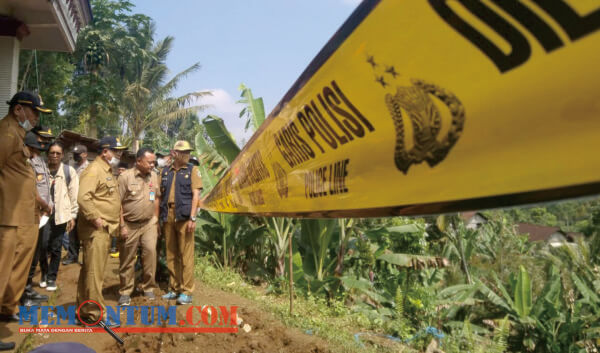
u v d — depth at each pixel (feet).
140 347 10.94
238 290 20.68
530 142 1.94
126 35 88.28
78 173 20.63
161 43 95.81
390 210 3.02
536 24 1.92
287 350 12.69
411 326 24.35
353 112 3.48
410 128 2.79
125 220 14.62
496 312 35.65
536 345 32.78
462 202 2.33
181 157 16.05
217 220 28.22
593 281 36.60
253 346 12.13
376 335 20.04
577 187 1.73
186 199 15.70
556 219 209.97
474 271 43.78
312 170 4.42
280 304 20.10
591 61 1.70
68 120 74.18
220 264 27.27
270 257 29.86
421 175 2.68
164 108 83.20
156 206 16.67
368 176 3.33
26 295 13.33
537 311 33.50
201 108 84.28
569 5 1.78
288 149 5.02
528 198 1.94
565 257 43.88
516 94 2.01
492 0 2.14
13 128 10.08
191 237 16.01
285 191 5.27
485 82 2.18
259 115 27.53
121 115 83.61
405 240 31.14
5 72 20.56
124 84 84.94
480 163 2.22
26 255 11.27
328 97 3.83
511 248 51.34
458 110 2.36
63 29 22.68
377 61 3.05
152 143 84.53
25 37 24.27
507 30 2.05
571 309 33.71
